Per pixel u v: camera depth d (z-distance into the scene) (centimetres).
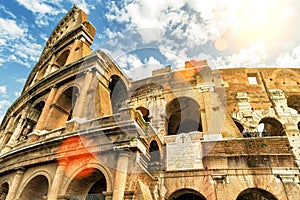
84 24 2783
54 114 2011
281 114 1991
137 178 1234
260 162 1525
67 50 2688
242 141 1616
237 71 2334
